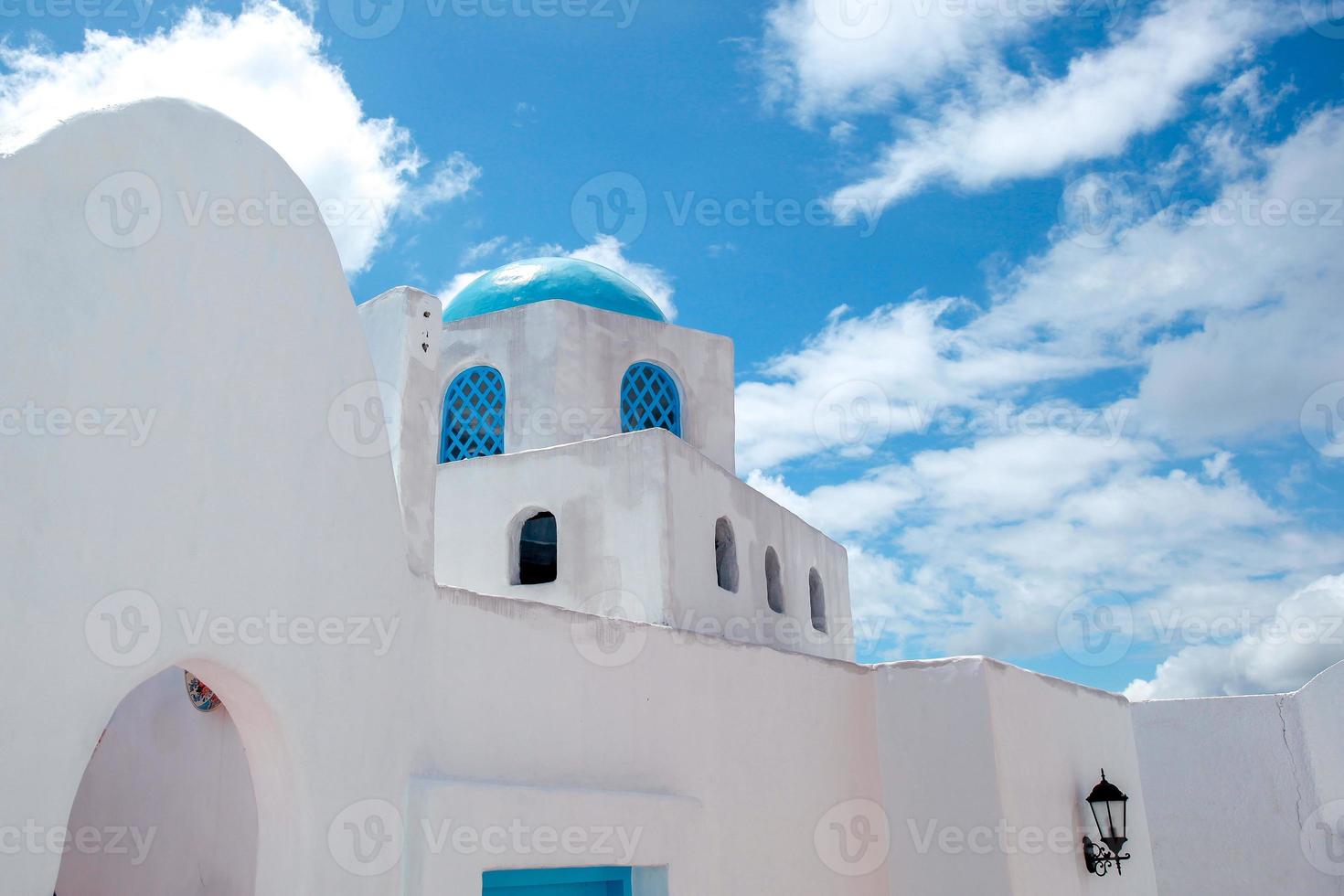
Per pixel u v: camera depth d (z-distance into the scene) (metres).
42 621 3.85
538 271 10.94
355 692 5.12
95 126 4.35
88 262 4.23
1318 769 10.83
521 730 6.03
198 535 4.50
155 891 6.39
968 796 8.06
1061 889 8.40
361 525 5.35
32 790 3.74
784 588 10.24
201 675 4.65
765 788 7.57
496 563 8.73
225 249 4.86
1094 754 9.66
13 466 3.84
